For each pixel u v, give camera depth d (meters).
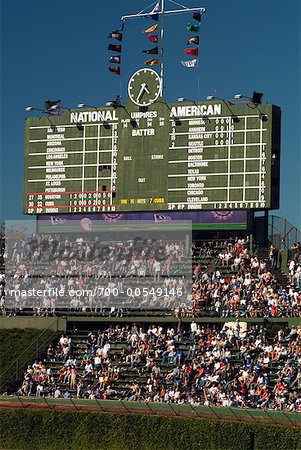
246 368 65.81
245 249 77.00
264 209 75.06
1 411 67.38
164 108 76.88
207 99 75.06
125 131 77.88
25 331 77.19
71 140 79.38
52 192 79.75
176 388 65.56
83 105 78.56
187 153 76.12
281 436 59.19
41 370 71.25
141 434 63.19
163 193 76.56
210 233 79.88
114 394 67.62
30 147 80.62
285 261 76.19
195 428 61.69
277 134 74.81
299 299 71.06
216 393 64.19
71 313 77.56
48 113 80.38
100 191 78.31
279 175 75.31
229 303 72.69
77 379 69.94
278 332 68.44
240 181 74.75
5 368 72.50
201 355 68.50
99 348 72.62
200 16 76.19
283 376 64.06
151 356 70.19
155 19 77.25
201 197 75.62
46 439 65.81
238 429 60.34
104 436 64.19
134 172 77.38
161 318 73.94
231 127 75.06
